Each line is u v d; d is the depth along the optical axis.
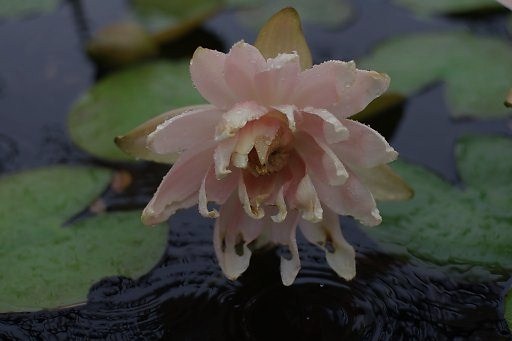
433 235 0.90
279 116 0.84
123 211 0.93
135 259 0.90
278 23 0.86
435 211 0.91
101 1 1.15
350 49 1.07
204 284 0.88
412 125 0.99
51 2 1.13
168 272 0.89
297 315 0.87
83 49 1.08
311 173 0.85
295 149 0.85
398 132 0.98
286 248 0.90
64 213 0.93
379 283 0.88
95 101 1.01
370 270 0.89
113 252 0.90
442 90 1.02
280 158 0.85
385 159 0.84
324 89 0.83
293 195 0.85
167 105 1.00
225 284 0.88
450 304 0.87
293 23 0.86
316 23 1.10
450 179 0.94
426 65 1.04
